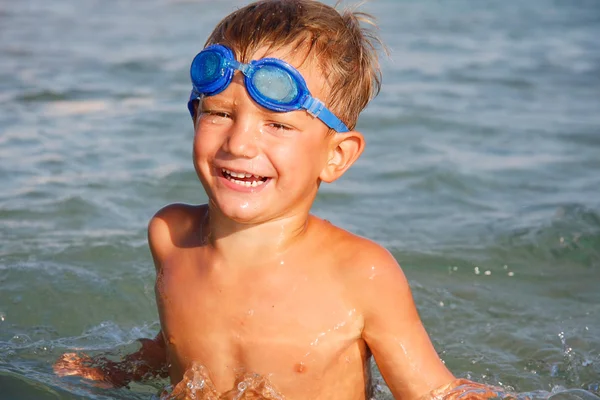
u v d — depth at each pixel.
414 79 9.41
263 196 2.76
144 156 6.41
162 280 3.09
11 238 4.85
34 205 5.36
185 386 2.97
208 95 2.74
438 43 11.66
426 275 4.71
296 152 2.75
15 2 14.20
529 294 4.57
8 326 3.93
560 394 3.45
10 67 9.29
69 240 4.87
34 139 6.72
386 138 7.17
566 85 9.41
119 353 3.62
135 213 5.37
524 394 3.43
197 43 11.09
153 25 12.53
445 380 3.01
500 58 10.76
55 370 3.41
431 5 15.34
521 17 14.13
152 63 9.77
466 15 14.26
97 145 6.64
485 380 3.64
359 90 2.97
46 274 4.41
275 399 2.91
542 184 6.17
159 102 8.02
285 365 2.89
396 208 5.65
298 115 2.73
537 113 8.17
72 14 13.28
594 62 10.65
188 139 6.86
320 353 2.89
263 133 2.72
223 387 2.94
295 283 2.90
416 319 3.01
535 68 10.23
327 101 2.82
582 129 7.63
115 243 4.85
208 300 2.95
